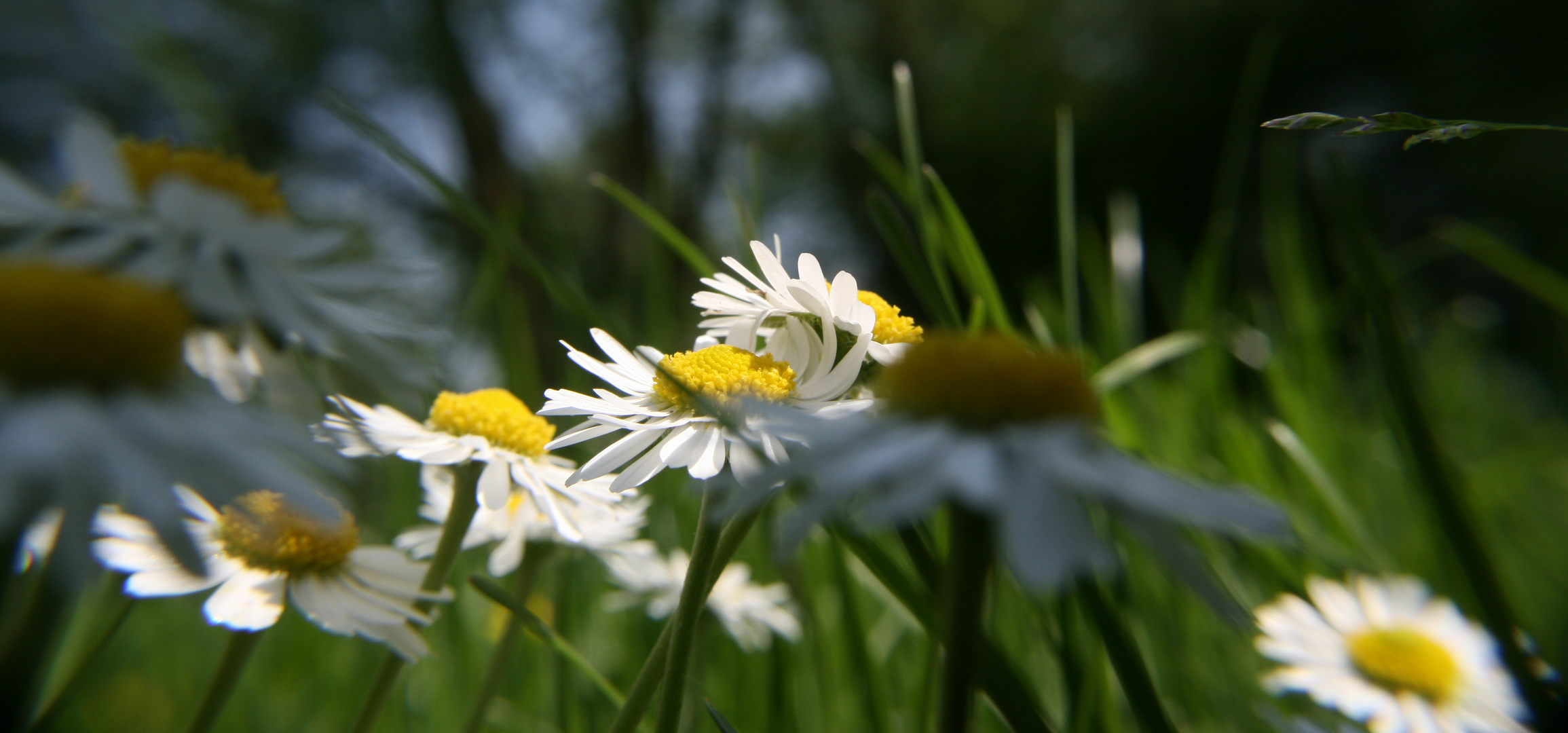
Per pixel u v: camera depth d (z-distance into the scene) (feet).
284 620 0.55
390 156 0.41
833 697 0.48
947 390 0.31
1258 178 4.01
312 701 0.56
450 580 0.52
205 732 0.34
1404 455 0.41
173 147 0.34
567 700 0.47
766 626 0.49
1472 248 0.50
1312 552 0.52
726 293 0.40
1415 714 0.45
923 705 0.39
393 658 0.36
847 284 0.39
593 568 0.57
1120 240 0.60
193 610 0.66
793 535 0.29
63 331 0.29
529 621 0.38
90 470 0.28
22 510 0.26
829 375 0.38
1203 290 0.67
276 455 0.30
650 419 0.37
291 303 0.31
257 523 0.34
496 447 0.38
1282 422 0.67
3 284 0.29
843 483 0.29
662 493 0.61
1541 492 0.86
